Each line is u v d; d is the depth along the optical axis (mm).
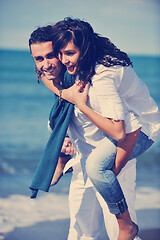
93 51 2311
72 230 2980
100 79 2293
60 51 2352
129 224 2541
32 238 5352
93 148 2742
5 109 24359
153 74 49188
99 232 3014
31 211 7355
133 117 2449
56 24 2385
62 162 3061
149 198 8531
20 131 18859
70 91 2436
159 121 2613
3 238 5348
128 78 2373
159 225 5793
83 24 2336
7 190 9727
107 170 2420
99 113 2449
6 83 34625
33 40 2428
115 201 2430
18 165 13438
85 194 2918
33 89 31375
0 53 63094
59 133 2609
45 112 24094
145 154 14305
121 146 2414
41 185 2623
